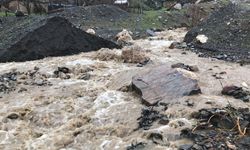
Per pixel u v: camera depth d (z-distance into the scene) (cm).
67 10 3002
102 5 3119
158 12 3247
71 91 1523
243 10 2497
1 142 1238
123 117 1306
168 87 1410
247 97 1373
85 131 1254
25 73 1728
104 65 1797
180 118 1246
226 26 2356
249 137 1128
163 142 1145
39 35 1988
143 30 2784
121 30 2717
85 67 1764
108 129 1251
